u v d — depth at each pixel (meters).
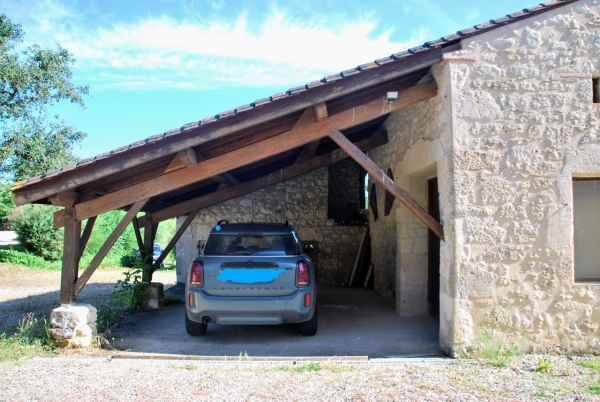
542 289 4.77
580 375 4.11
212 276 5.43
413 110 6.45
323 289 10.47
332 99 5.20
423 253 7.19
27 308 8.66
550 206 4.79
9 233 25.70
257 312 5.32
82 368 4.43
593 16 4.91
